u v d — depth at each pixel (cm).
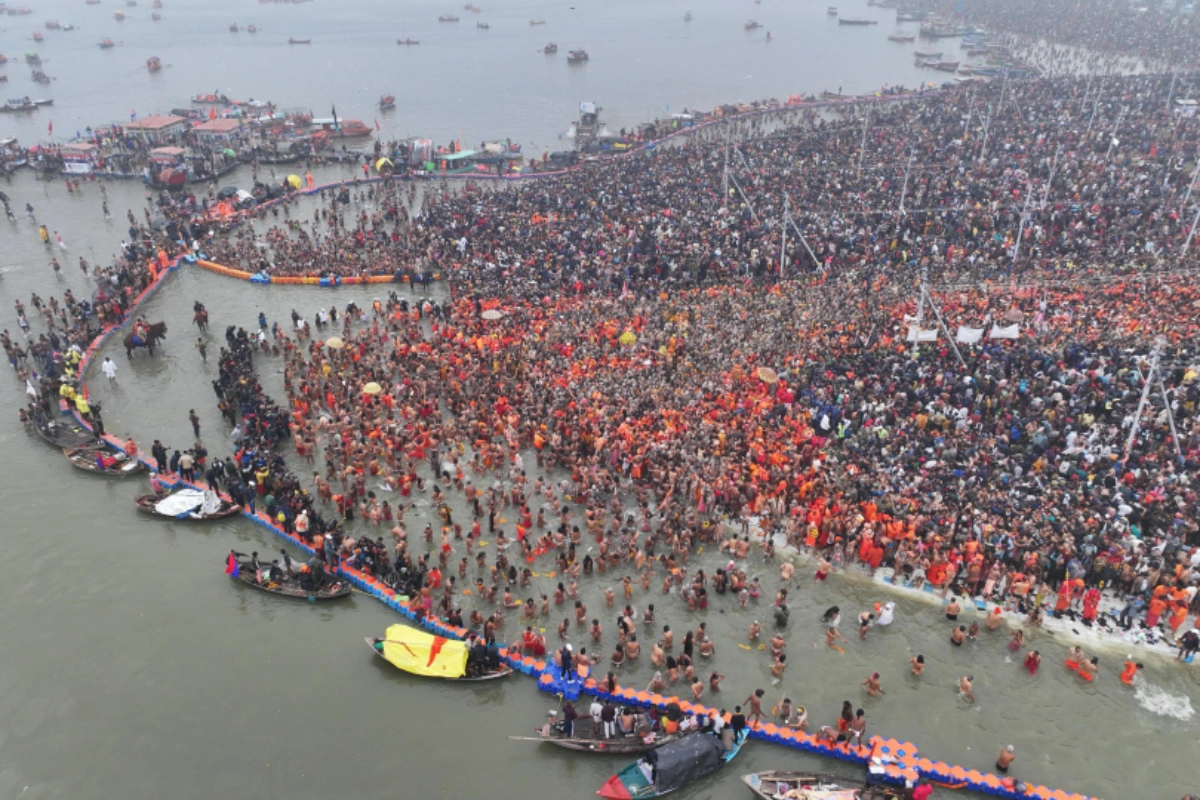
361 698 3491
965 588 3934
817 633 3747
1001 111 12912
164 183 10488
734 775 3098
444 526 4388
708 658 3597
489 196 9775
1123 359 5306
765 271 7438
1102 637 3644
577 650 3666
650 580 4091
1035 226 7812
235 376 5678
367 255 8262
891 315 6347
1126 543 3834
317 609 3975
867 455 4650
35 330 6775
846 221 8331
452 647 3553
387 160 11369
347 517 4525
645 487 4594
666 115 16188
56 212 9825
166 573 4197
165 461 4850
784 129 13212
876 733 3234
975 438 4731
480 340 6225
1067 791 2986
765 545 4228
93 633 3819
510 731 3322
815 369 5525
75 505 4691
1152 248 7344
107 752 3250
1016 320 5806
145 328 6325
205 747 3269
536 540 4322
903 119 12888
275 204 10219
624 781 3050
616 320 6462
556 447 4916
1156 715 3297
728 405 5147
